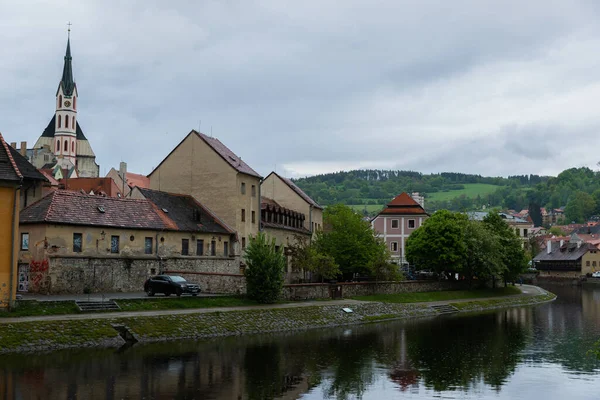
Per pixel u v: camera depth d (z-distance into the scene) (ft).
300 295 249.75
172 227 235.20
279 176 359.46
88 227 205.36
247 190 278.26
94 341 156.66
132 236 220.02
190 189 276.00
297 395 121.19
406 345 183.42
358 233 323.98
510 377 142.51
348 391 126.11
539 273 639.76
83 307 174.09
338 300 265.34
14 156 222.89
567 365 157.17
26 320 152.97
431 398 122.62
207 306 205.67
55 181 383.45
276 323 205.87
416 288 331.57
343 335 199.41
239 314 199.82
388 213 472.44
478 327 231.71
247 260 230.27
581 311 303.48
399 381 136.15
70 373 128.06
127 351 152.76
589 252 620.49
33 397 110.52
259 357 155.02
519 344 190.08
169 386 122.21
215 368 140.05
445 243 348.59
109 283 208.23
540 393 128.47
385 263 308.40
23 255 196.85
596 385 135.74
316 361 153.58
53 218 195.52
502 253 377.91
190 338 175.83
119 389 118.01
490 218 409.69
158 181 281.95
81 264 200.13
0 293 158.61
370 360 157.99
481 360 162.40
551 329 227.81
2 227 159.53
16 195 161.79
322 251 315.37
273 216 306.96
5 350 141.79
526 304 349.00
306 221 353.31
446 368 150.92
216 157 272.51
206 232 250.57
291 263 304.50
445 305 302.04
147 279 211.82
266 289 225.76
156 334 170.09
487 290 377.71
